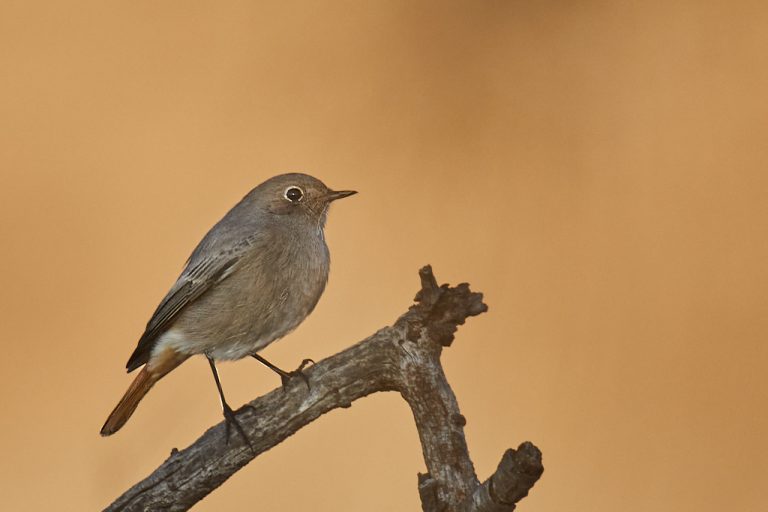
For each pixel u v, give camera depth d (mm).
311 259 10227
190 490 8188
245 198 10477
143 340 9945
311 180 10398
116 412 10062
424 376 7750
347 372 7973
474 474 7555
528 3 17109
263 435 8141
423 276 7695
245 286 9875
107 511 8164
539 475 6629
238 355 10141
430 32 17016
